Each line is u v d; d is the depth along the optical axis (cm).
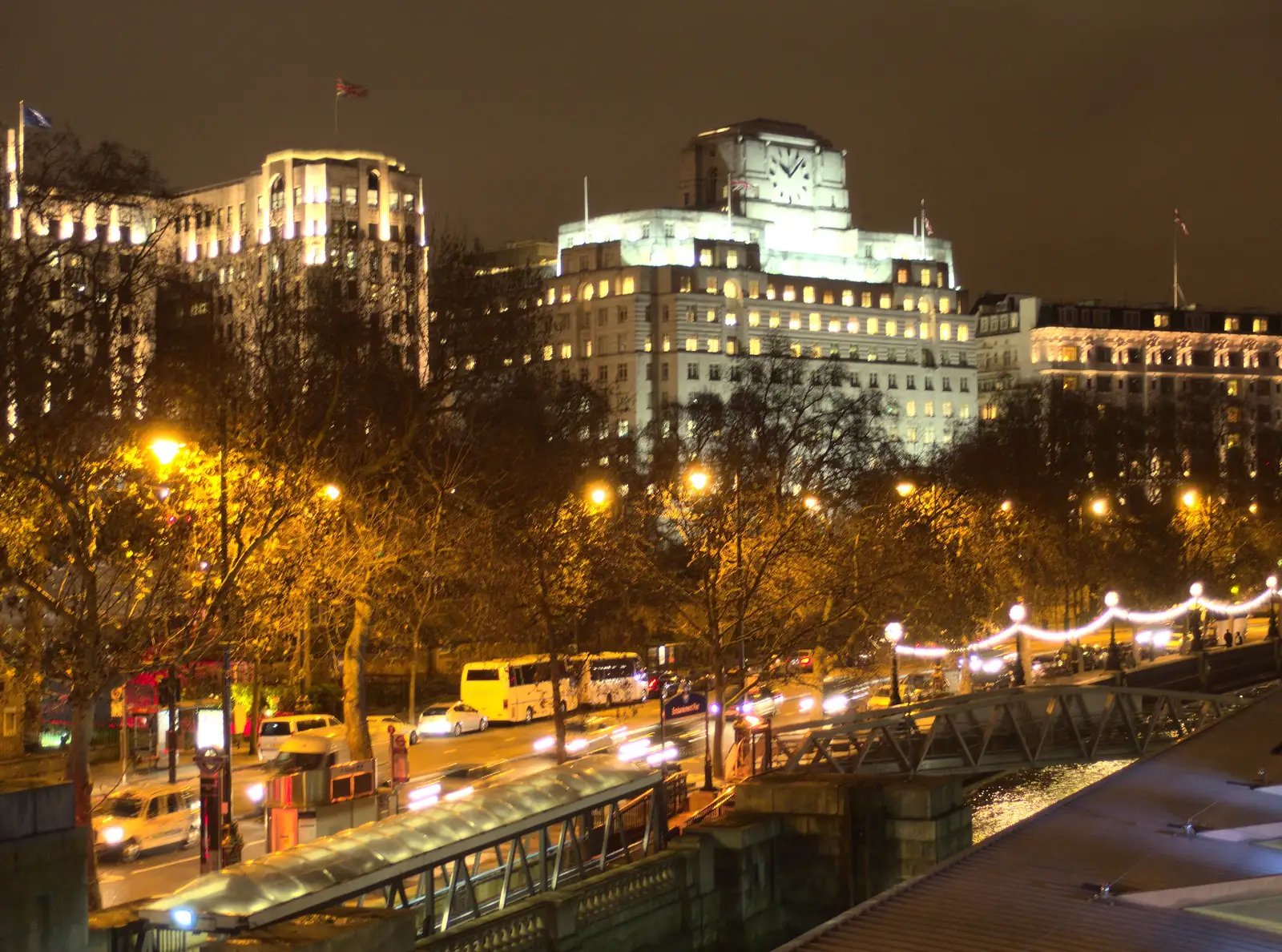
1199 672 9831
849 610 7219
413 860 3466
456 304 7400
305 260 17362
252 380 7075
